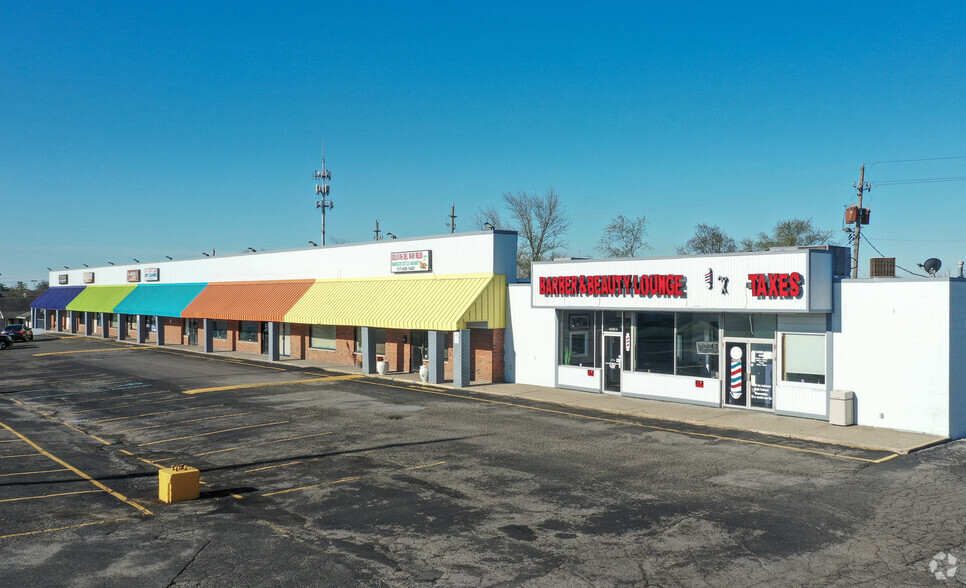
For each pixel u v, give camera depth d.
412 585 9.66
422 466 16.25
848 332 20.67
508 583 9.70
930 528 11.77
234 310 44.12
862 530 11.69
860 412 20.45
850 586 9.52
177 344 54.28
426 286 32.97
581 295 27.11
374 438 19.41
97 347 52.72
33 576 10.04
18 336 59.81
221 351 47.97
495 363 30.77
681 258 23.81
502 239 30.91
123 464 17.00
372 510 13.02
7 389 30.61
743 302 22.06
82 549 11.13
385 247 36.06
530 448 18.00
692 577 9.84
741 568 10.14
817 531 11.65
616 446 18.16
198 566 10.39
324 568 10.28
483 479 15.04
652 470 15.66
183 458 17.52
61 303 70.44
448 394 27.69
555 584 9.65
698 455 17.09
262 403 25.78
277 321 40.22
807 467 15.85
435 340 30.58
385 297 34.41
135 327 61.47
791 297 20.81
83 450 18.59
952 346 18.84
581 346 28.09
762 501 13.30
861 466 15.93
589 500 13.45
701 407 23.84
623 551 10.84
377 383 31.27
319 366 38.06
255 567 10.34
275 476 15.59
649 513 12.64
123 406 25.62
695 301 23.38
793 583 9.62
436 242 33.16
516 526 12.02
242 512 13.03
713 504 13.14
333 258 39.59
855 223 40.28
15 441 19.78
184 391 29.06
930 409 19.08
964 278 19.44
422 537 11.54
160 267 56.97
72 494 14.39
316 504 13.44
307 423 21.77
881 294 20.02
